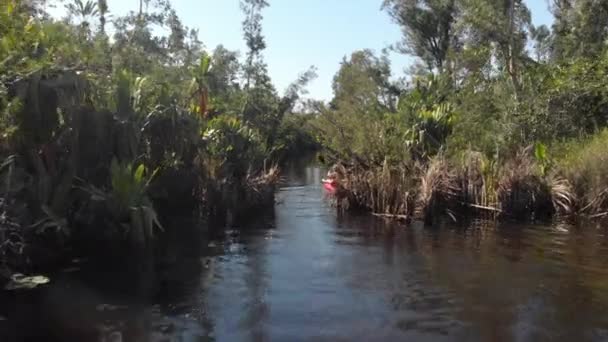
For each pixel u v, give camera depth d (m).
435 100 23.50
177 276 9.42
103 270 9.62
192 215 15.98
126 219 11.52
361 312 7.70
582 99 20.38
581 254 11.05
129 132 11.98
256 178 19.27
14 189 9.28
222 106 29.42
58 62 10.82
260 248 11.79
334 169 19.22
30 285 8.62
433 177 15.19
